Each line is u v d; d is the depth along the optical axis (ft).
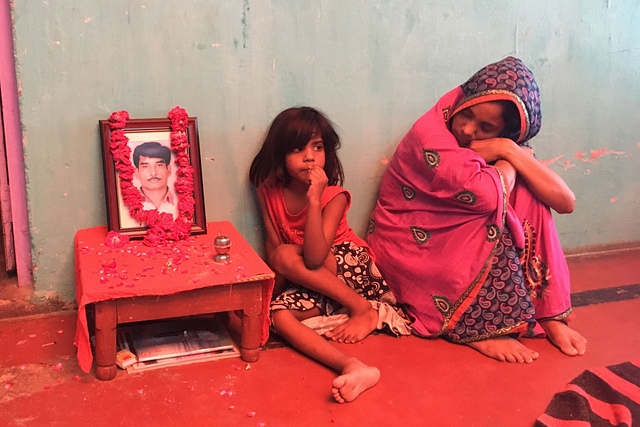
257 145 6.41
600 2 7.52
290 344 5.65
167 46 5.81
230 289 5.07
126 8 5.58
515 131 5.87
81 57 5.56
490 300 5.62
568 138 7.93
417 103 6.99
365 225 7.18
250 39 6.08
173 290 4.82
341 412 4.62
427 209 5.96
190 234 5.95
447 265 5.72
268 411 4.59
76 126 5.71
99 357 4.85
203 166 6.26
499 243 5.60
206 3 5.83
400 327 5.94
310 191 5.63
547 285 5.90
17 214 5.94
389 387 5.01
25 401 4.59
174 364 5.18
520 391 5.03
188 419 4.46
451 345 5.81
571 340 5.78
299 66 6.35
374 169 7.02
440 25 6.83
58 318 5.95
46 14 5.36
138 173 5.76
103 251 5.43
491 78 5.63
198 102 6.07
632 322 6.39
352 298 5.81
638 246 8.80
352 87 6.64
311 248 5.60
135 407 4.57
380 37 6.60
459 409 4.74
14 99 5.64
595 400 4.83
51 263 5.96
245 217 6.60
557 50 7.48
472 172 5.47
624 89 8.04
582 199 8.30
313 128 5.84
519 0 7.11
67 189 5.83
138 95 5.83
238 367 5.21
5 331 5.65
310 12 6.24
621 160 8.36
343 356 5.16
